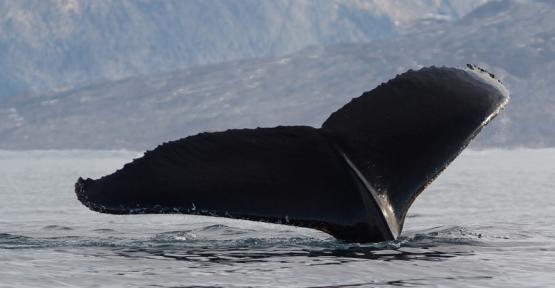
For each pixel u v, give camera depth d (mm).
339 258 45750
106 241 54156
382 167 45656
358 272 42844
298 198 44906
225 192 44688
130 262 46000
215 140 45750
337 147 45531
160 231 62344
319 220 44812
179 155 45312
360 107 46438
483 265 45219
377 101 46469
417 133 45531
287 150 45594
